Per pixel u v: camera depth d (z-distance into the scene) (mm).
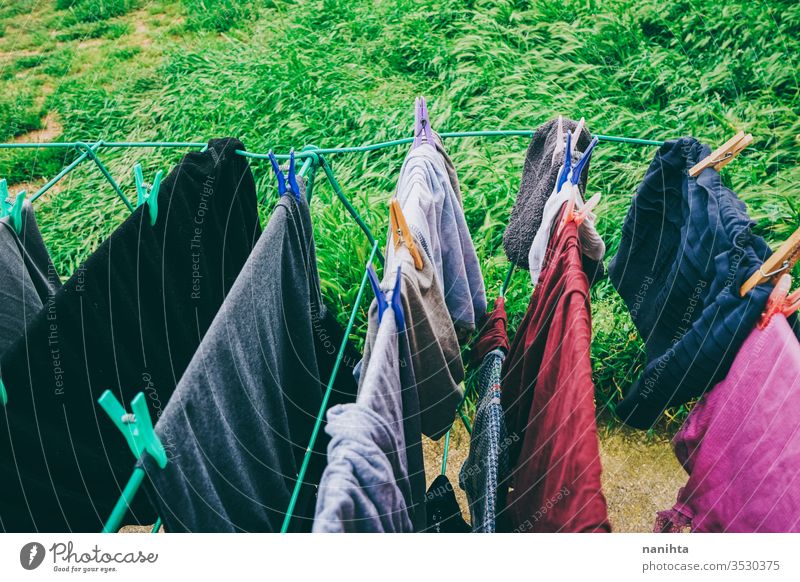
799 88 4086
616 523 2689
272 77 5031
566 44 4801
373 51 5211
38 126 5441
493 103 4438
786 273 1333
